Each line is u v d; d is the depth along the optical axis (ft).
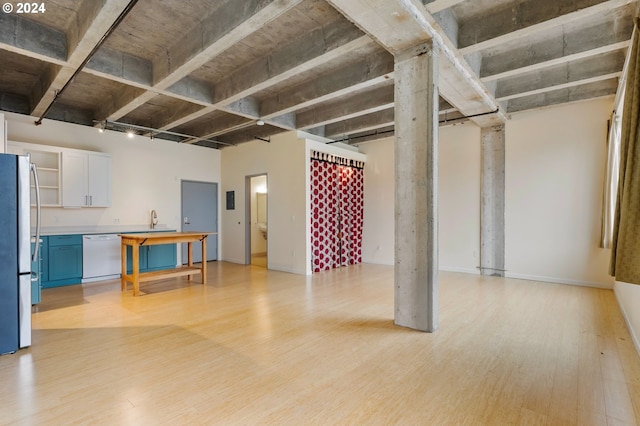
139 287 16.25
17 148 15.85
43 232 16.83
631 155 6.15
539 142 17.60
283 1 8.20
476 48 10.74
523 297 14.20
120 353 8.52
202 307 12.76
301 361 8.04
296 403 6.26
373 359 8.14
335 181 22.40
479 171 19.61
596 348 8.79
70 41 10.53
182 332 10.03
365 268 22.21
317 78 14.99
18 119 16.52
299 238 20.25
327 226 21.74
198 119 21.08
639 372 7.45
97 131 19.34
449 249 20.76
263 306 12.91
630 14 10.30
